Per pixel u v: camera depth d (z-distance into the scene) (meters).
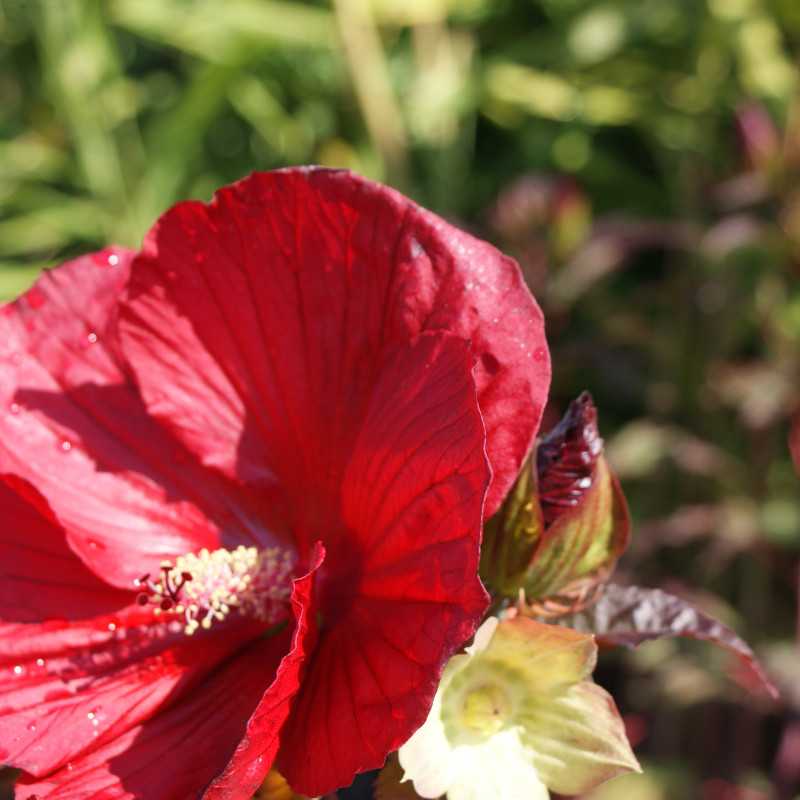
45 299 0.68
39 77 1.53
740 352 1.35
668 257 1.39
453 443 0.61
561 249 1.13
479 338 0.63
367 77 1.32
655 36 1.41
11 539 0.66
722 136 1.34
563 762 0.63
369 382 0.65
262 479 0.67
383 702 0.61
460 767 0.63
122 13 1.37
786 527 1.15
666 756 1.14
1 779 0.70
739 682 1.08
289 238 0.65
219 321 0.66
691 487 1.24
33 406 0.67
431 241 0.63
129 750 0.64
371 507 0.64
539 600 0.65
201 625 0.66
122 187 1.39
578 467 0.65
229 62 1.33
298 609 0.61
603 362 1.23
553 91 1.39
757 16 1.32
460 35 1.43
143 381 0.67
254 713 0.60
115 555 0.66
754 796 1.09
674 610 0.66
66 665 0.66
